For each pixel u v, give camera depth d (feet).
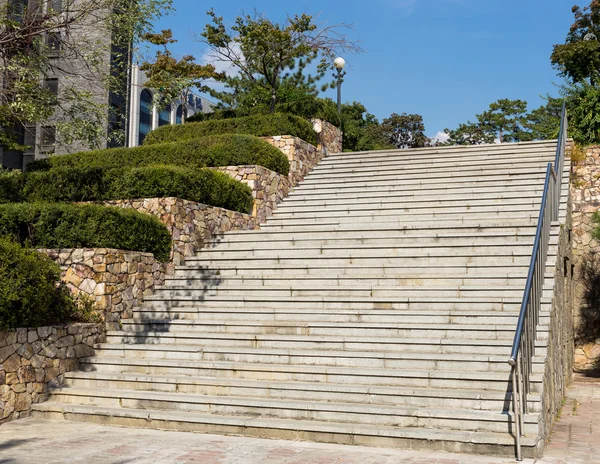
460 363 24.67
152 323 31.81
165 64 69.21
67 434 22.88
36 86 42.19
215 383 25.58
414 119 159.33
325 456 19.79
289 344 28.19
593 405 32.01
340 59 75.87
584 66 77.30
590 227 52.70
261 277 34.96
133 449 20.58
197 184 40.42
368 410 22.48
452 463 19.04
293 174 52.60
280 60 67.51
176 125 59.52
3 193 42.29
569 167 44.55
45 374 27.17
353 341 27.30
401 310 29.63
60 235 32.73
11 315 25.61
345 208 45.62
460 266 32.40
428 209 42.68
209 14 67.26
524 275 30.25
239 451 20.38
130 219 34.01
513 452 19.85
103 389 26.84
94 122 42.93
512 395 21.93
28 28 39.52
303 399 24.39
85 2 40.55
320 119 60.34
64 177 41.14
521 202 41.16
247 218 45.50
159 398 25.12
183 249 38.70
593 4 83.05
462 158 51.55
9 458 19.40
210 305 33.40
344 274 34.50
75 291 31.73
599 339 51.57
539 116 168.55
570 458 19.86
